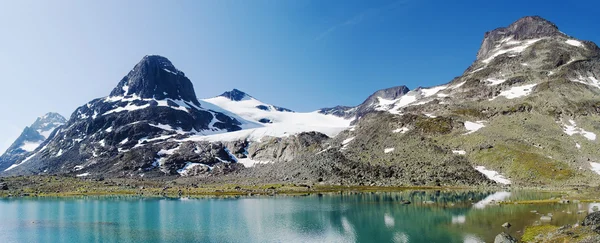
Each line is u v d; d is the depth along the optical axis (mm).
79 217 103688
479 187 156750
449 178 174750
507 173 168250
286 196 151750
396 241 68625
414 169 190750
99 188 199250
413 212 97312
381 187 170750
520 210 89750
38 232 84125
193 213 108000
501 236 56750
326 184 189125
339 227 82875
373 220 89250
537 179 157000
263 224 88500
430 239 67562
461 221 80875
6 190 188750
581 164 162250
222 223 90875
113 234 80688
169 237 76875
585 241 47125
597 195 111312
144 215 105438
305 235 76562
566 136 191375
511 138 197625
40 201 148500
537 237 58031
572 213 80438
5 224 93875
